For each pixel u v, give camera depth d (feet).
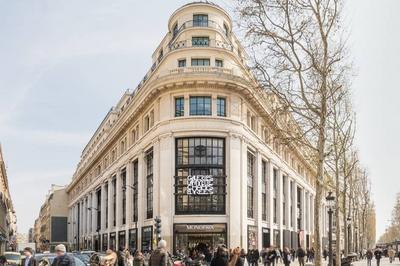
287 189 209.15
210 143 141.90
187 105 142.61
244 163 146.92
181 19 159.63
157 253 39.55
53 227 375.86
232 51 149.89
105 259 49.21
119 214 197.16
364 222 253.85
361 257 247.29
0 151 250.98
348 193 194.39
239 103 146.20
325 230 296.92
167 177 141.18
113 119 248.52
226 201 140.26
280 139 87.71
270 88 78.54
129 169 181.78
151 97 152.56
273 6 74.90
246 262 140.56
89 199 287.07
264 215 172.04
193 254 126.41
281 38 75.77
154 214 145.89
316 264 70.74
